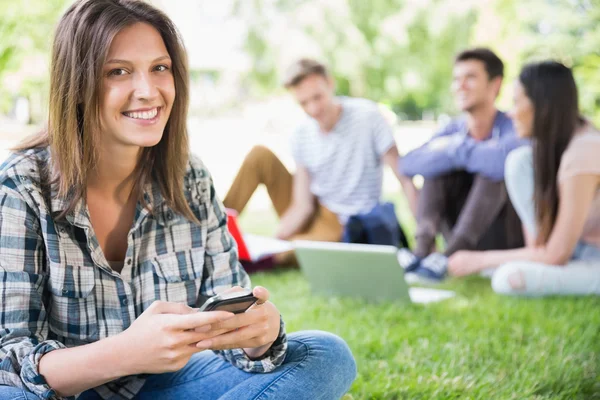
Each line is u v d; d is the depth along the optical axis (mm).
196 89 16031
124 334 1328
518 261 3414
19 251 1424
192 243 1651
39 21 6410
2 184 1436
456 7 13602
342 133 4094
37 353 1338
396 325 2828
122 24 1446
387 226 3947
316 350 1544
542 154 3295
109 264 1597
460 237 3752
